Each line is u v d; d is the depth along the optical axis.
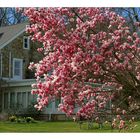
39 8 8.37
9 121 24.41
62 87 7.99
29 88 28.70
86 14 8.92
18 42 33.19
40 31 8.60
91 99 9.01
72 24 8.87
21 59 33.28
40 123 22.73
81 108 8.39
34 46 33.88
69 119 26.05
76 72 8.05
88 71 8.28
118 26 8.91
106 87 9.61
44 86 7.95
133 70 9.10
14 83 29.78
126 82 8.54
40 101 8.09
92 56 8.24
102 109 8.88
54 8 8.55
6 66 32.25
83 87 8.50
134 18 10.64
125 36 8.93
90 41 8.27
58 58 8.22
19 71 33.03
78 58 7.95
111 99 9.11
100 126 15.09
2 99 30.80
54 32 8.30
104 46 8.27
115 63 8.52
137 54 9.11
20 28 33.56
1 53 32.00
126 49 8.57
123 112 8.62
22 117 27.03
